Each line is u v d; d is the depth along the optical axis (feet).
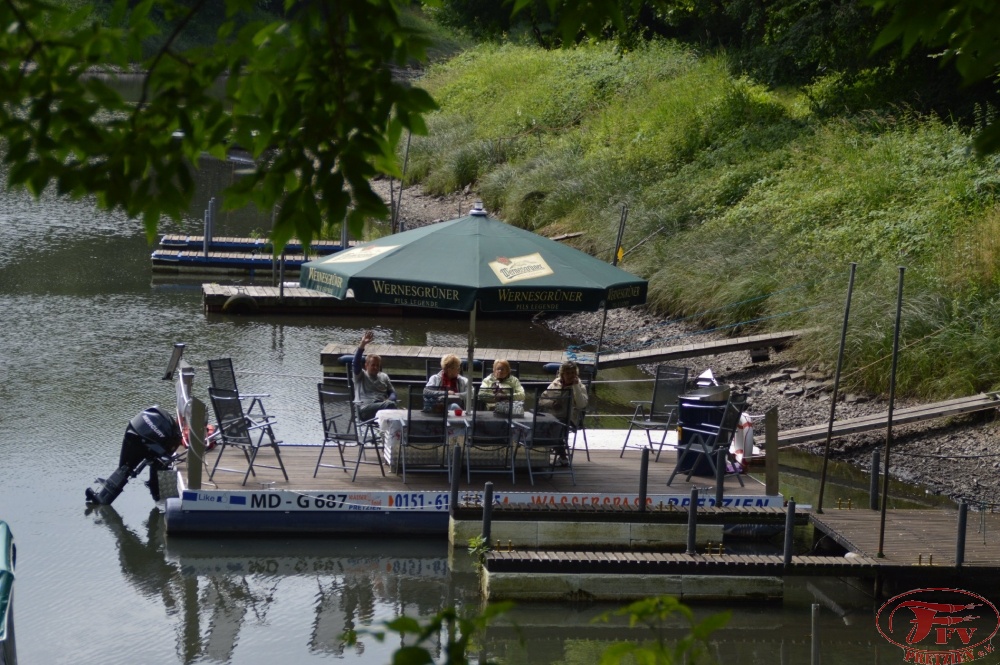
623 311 195.21
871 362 141.90
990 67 27.84
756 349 159.12
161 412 105.50
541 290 93.35
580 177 249.34
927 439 129.49
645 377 169.27
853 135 218.38
